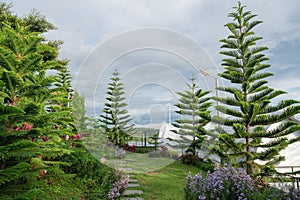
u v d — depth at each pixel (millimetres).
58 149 3012
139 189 4824
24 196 2299
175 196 4551
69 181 4250
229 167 4043
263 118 7082
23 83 2732
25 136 2621
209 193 3424
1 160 2656
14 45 2932
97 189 4141
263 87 7969
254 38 8109
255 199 3270
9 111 2148
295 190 3477
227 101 7707
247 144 7246
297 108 6484
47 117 2898
